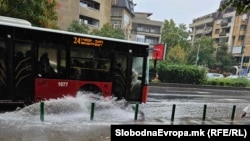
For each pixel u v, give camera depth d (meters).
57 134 6.54
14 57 8.62
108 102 10.01
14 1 13.66
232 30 64.50
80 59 9.50
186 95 18.20
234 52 60.19
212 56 55.53
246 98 19.72
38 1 14.30
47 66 9.07
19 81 8.73
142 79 10.59
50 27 17.25
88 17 40.56
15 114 8.55
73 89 9.45
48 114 8.80
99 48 9.74
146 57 10.55
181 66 25.47
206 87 25.34
